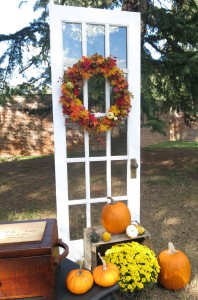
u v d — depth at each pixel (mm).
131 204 2701
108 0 6629
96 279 1425
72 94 2348
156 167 7363
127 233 2207
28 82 6164
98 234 2234
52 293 1178
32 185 5734
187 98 5734
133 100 2553
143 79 4539
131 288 1962
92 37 2439
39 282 1161
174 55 4609
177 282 2168
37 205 4496
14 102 9711
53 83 2363
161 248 2930
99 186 2629
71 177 2547
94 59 2369
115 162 2631
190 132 14336
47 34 6004
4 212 4176
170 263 2176
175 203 4500
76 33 2396
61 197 2533
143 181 5918
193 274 2424
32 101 9508
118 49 2502
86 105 2480
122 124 2590
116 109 2465
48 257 1148
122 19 2459
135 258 2031
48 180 6113
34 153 10266
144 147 11406
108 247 2336
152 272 2053
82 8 2359
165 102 5770
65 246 1419
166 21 4785
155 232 3367
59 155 2471
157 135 13430
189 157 8766
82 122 2373
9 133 10016
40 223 1399
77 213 2629
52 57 2342
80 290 1312
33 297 1171
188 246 2969
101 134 2545
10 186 5707
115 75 2410
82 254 2656
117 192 2680
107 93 2504
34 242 1176
